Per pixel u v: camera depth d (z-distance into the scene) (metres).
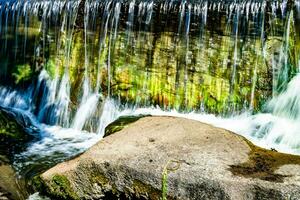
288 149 9.14
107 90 11.64
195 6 10.90
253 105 10.41
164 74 11.17
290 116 9.88
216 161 7.04
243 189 6.52
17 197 7.92
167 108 11.11
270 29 10.38
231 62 10.65
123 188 7.27
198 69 10.89
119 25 11.62
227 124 10.31
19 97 12.59
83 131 11.45
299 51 10.20
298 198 6.29
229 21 10.63
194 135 7.82
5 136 10.50
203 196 6.71
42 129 11.41
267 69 10.38
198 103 10.87
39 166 9.09
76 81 12.02
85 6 12.05
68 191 7.62
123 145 7.73
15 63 12.95
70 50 12.21
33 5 12.80
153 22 11.26
